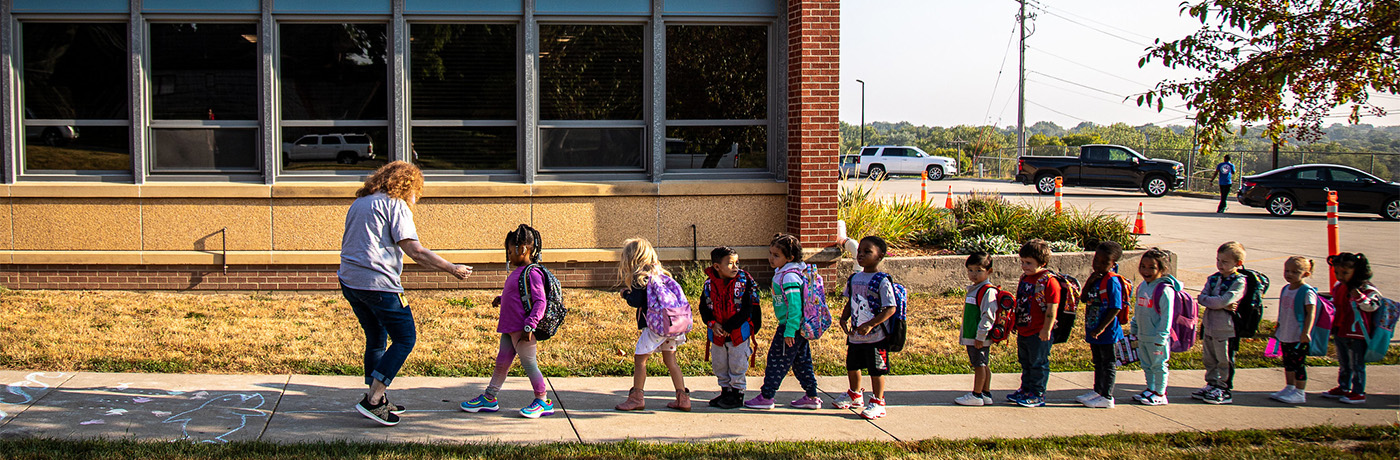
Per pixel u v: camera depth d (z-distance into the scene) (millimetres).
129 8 10242
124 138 10453
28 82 10328
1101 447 6000
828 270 11094
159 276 10461
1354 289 7234
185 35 10422
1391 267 15383
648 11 10906
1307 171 25656
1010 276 12414
